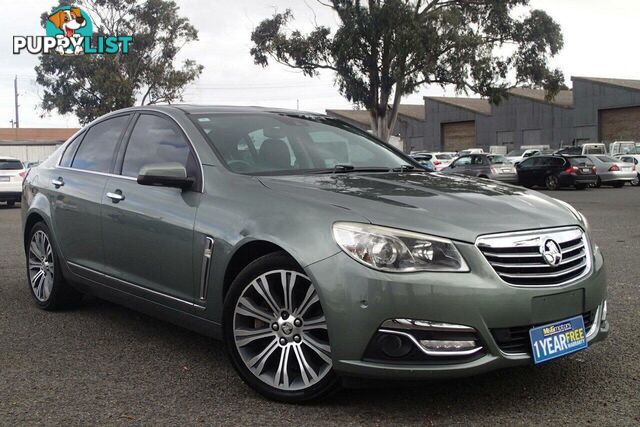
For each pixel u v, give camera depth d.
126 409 3.33
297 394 3.31
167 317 4.16
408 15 31.50
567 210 3.68
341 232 3.16
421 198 3.43
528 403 3.36
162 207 4.07
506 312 3.05
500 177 27.23
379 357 3.06
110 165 4.80
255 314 3.44
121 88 44.66
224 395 3.52
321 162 4.33
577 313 3.32
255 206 3.56
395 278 3.02
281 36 34.81
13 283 6.64
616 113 47.56
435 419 3.17
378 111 34.03
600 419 3.16
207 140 4.15
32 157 53.72
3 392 3.58
